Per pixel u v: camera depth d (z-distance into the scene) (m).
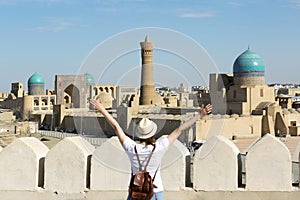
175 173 8.09
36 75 106.81
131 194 5.62
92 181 8.31
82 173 8.31
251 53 82.50
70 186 8.36
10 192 8.52
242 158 8.30
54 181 8.42
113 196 8.22
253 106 78.00
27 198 8.47
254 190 7.88
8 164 8.53
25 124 66.56
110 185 8.23
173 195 8.08
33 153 8.48
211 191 7.99
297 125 75.44
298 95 127.94
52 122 76.94
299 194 7.71
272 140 7.86
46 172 8.45
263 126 72.62
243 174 8.32
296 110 80.88
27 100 93.75
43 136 56.88
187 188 8.06
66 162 8.38
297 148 10.98
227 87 81.19
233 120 66.44
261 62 81.38
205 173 8.02
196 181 8.05
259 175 7.89
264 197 7.85
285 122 74.44
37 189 8.45
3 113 82.19
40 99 97.06
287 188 7.80
